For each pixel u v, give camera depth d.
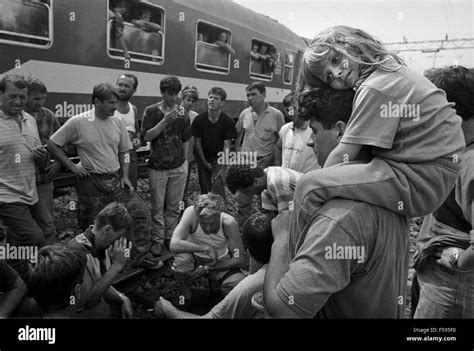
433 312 1.59
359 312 1.04
